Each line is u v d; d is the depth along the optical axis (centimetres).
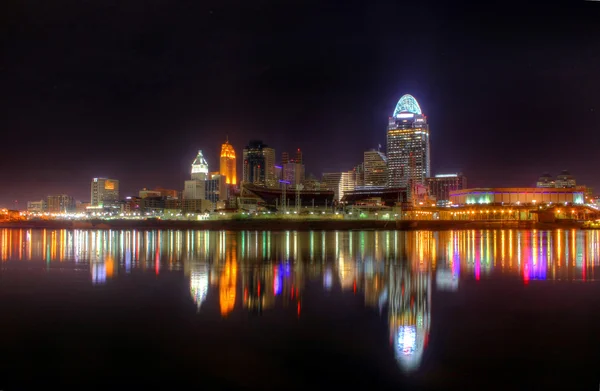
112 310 2870
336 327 2462
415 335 2323
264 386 1752
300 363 1962
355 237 12406
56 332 2406
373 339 2259
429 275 4309
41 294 3403
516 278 4106
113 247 8300
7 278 4228
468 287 3622
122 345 2200
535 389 1706
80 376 1856
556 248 7588
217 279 4103
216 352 2102
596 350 2089
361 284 3788
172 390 1722
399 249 7575
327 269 4788
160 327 2481
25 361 2012
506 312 2770
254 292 3441
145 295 3341
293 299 3173
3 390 1720
